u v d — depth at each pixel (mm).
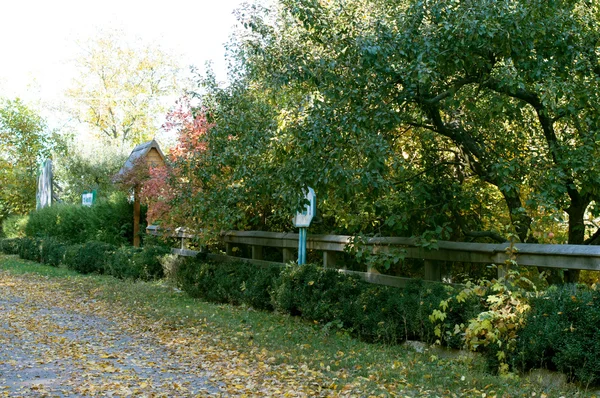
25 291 13523
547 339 5789
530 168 7949
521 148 9047
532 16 7098
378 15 7953
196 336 8414
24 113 37031
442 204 8477
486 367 6348
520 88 7426
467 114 8688
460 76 8195
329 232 11258
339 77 7473
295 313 9797
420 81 7012
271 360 6863
